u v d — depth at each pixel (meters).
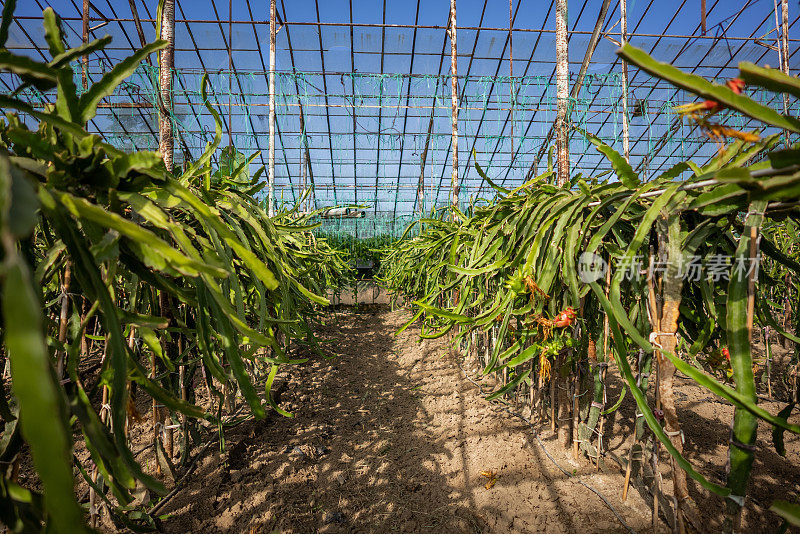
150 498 1.32
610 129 10.07
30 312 0.26
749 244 0.73
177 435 1.66
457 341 1.95
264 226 1.37
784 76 0.49
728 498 0.79
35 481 1.45
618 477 1.35
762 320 1.03
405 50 9.09
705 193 0.79
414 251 4.21
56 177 0.53
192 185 1.15
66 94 0.59
